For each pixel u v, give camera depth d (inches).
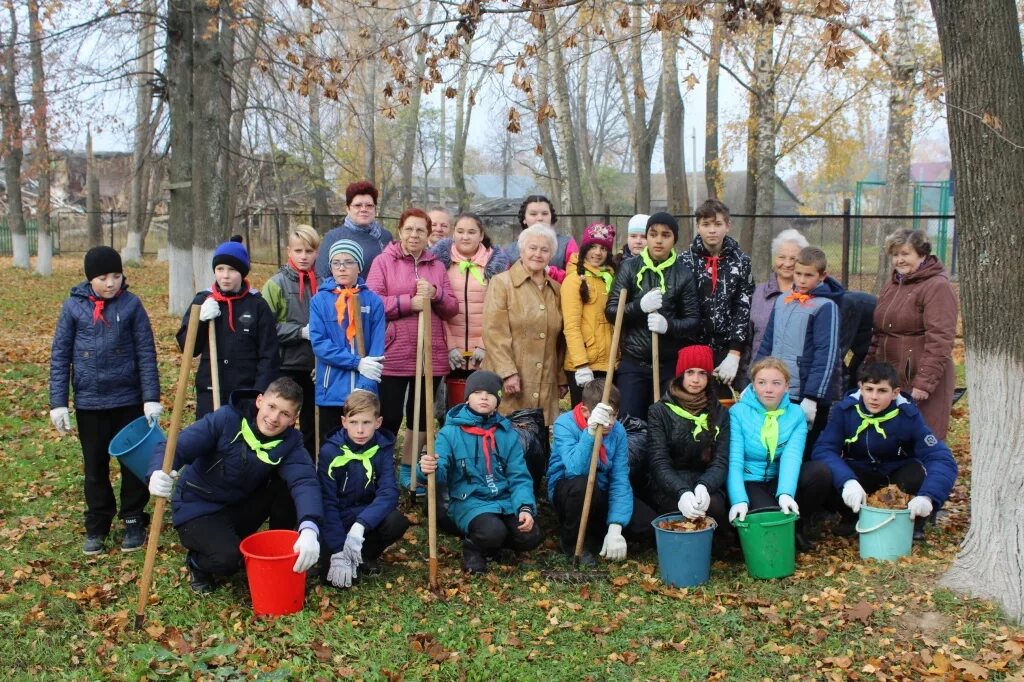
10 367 410.9
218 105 540.1
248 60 557.3
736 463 200.8
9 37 634.8
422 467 188.9
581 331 230.2
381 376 224.2
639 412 228.1
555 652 160.2
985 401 167.8
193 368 413.4
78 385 199.5
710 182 890.1
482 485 198.5
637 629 168.2
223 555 174.9
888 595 171.2
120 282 202.4
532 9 247.6
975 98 161.2
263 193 1188.5
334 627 166.4
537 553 208.5
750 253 749.3
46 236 938.1
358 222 252.7
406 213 231.9
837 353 215.9
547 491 229.5
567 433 206.5
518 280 231.0
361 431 188.9
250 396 184.4
